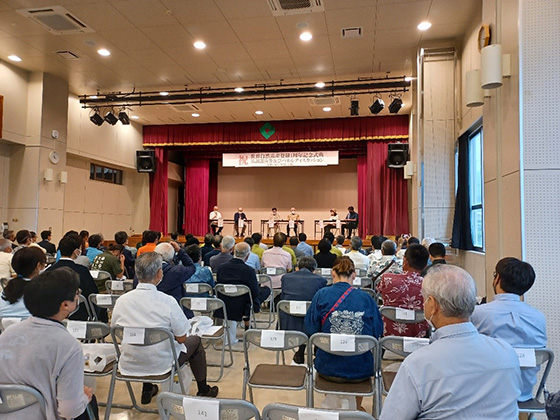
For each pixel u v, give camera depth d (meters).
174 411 1.50
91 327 2.31
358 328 2.27
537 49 2.77
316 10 5.58
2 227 7.91
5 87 7.57
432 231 6.33
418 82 6.68
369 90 8.62
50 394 1.40
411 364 1.19
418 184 6.61
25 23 6.00
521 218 2.73
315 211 13.95
